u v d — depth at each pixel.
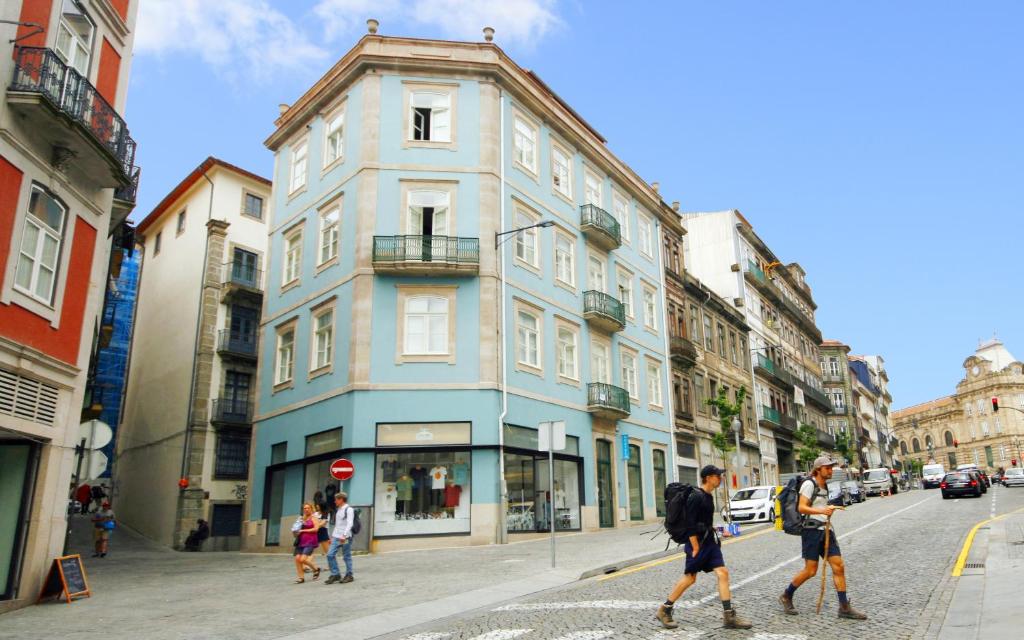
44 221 13.52
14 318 12.53
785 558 14.52
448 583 13.27
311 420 25.05
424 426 23.16
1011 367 112.12
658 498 32.81
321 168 27.81
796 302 64.31
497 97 27.00
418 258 24.22
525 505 24.27
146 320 40.12
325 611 10.66
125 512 37.62
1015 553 13.23
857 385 82.81
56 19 13.74
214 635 9.03
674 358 36.47
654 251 37.25
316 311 26.17
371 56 26.16
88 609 11.44
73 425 13.95
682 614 9.11
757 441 46.44
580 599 10.88
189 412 33.03
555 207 29.28
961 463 118.62
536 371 26.22
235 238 35.81
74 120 13.02
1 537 12.65
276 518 25.97
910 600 9.60
